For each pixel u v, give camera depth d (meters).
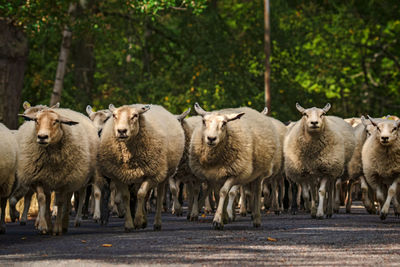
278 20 40.00
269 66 34.69
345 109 46.84
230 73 36.84
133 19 36.22
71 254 9.36
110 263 8.50
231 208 14.08
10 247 10.28
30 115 11.62
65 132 11.96
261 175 13.59
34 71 37.78
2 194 12.60
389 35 46.88
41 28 25.84
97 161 13.07
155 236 11.60
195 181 16.20
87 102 35.97
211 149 12.64
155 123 12.85
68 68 38.66
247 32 38.28
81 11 30.80
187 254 9.27
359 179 19.47
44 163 11.95
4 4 22.91
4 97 23.88
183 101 35.72
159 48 38.78
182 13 37.28
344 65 45.72
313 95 38.44
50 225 12.55
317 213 16.02
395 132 14.80
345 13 43.19
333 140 16.27
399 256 9.16
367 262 8.64
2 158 11.90
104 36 34.53
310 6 43.25
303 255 9.21
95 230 13.41
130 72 37.84
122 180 12.68
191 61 36.56
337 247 10.04
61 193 12.30
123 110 12.15
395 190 15.16
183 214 18.92
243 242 10.65
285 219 15.91
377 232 12.20
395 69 48.94
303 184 16.89
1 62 23.84
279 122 18.91
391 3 43.81
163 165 12.80
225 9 44.31
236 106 36.09
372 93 47.88
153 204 21.84
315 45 43.81
